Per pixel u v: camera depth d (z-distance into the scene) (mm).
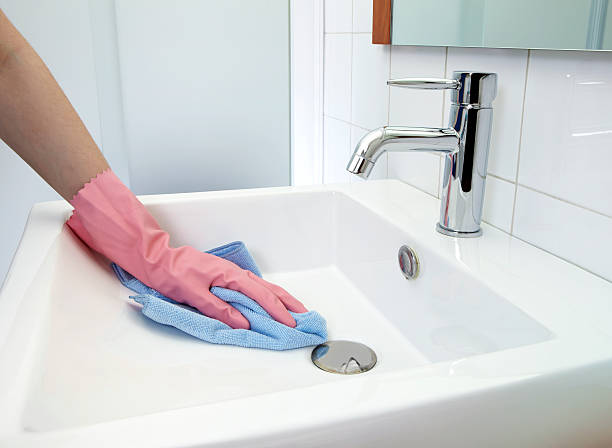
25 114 604
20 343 402
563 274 544
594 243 539
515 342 476
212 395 505
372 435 326
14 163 1194
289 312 645
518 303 479
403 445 337
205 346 595
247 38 1288
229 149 1351
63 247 604
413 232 660
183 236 786
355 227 802
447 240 636
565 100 555
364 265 780
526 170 622
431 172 827
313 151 1298
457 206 641
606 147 513
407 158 896
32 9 1141
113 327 554
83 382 426
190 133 1311
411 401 332
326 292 792
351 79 1066
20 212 1223
